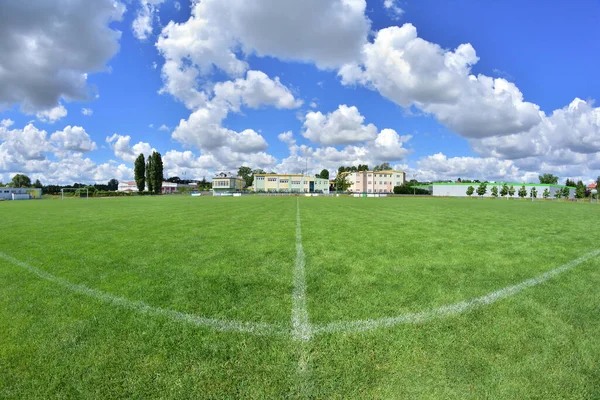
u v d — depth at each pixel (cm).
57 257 614
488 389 221
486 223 1247
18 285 443
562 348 272
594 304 372
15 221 1295
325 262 572
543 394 216
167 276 484
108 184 13800
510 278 475
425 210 2072
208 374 238
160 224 1159
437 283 448
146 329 307
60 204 3034
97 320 327
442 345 276
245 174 13700
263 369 244
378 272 506
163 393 218
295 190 9481
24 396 216
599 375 237
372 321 323
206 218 1402
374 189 9975
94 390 222
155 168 8425
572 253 660
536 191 7838
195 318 332
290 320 326
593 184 9269
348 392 219
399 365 248
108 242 776
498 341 283
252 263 565
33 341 284
